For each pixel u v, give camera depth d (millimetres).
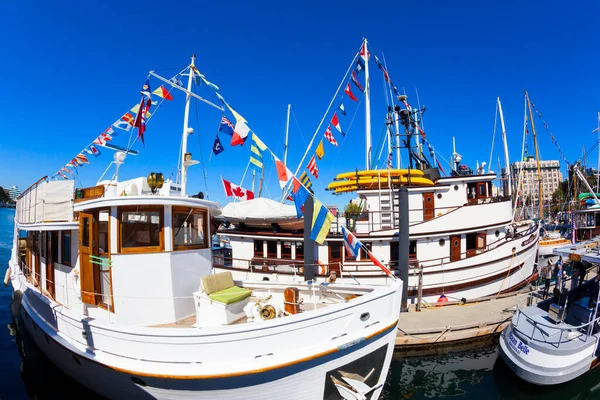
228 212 16703
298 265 14930
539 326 11047
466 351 12078
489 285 15820
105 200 7289
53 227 8570
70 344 7828
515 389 10008
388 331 7465
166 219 7750
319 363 6512
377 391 7734
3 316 15852
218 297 7395
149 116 8688
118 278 7363
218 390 6328
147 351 6512
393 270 14609
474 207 15695
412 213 16406
